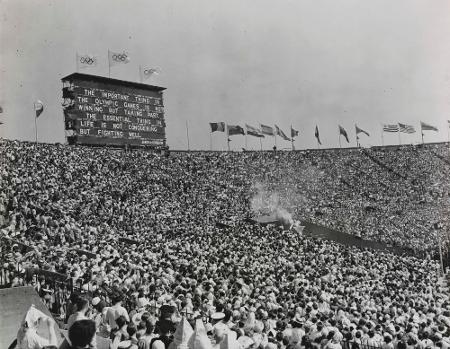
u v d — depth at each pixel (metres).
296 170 80.62
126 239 34.53
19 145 49.03
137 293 16.02
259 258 33.03
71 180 47.97
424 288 28.94
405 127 86.56
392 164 87.44
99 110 58.84
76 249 25.14
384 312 20.34
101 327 11.63
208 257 29.81
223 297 17.34
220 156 75.56
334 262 36.19
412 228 63.19
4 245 20.20
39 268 18.25
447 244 55.62
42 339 8.05
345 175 82.44
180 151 73.94
